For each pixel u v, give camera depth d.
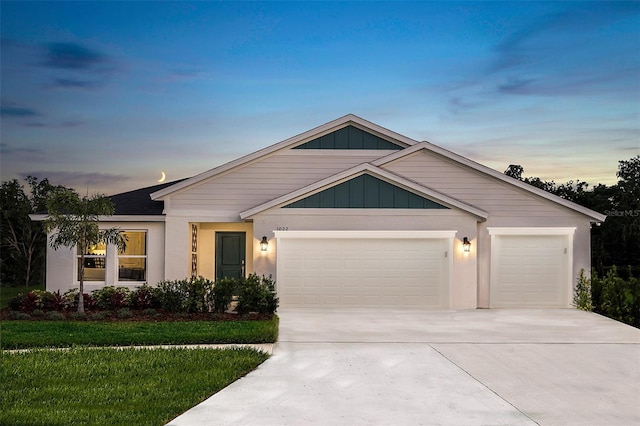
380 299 19.59
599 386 10.05
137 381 9.93
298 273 19.58
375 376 10.51
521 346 13.14
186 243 20.50
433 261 19.66
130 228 20.70
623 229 34.91
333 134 20.97
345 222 19.58
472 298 19.56
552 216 20.27
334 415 8.45
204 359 11.37
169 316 16.61
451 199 19.56
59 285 20.62
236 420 8.22
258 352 12.09
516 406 8.92
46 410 8.45
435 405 8.92
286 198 19.53
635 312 17.36
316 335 14.27
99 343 12.91
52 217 17.05
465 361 11.69
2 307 20.09
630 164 36.66
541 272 20.17
